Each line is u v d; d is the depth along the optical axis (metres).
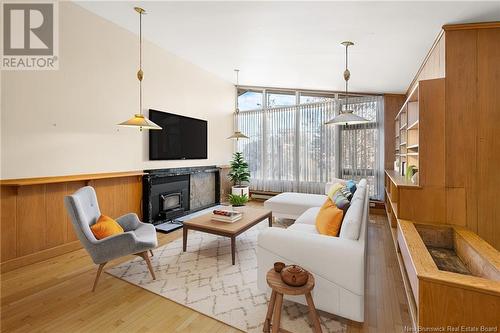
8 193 2.60
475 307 1.30
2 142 2.55
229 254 3.02
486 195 2.28
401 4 2.11
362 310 1.68
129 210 3.82
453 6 2.02
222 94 5.95
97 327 1.76
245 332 1.72
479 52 2.25
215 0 2.62
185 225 3.05
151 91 4.15
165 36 3.80
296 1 2.36
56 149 2.96
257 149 6.21
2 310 1.95
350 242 1.80
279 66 4.48
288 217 4.02
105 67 3.46
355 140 5.20
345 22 2.58
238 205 3.94
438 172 2.40
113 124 3.59
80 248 3.20
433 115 2.39
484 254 1.71
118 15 3.27
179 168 4.75
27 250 2.74
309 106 5.62
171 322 1.82
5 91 2.58
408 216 2.51
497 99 2.23
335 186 3.37
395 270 2.65
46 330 1.73
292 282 1.51
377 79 4.28
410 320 1.84
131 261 2.82
